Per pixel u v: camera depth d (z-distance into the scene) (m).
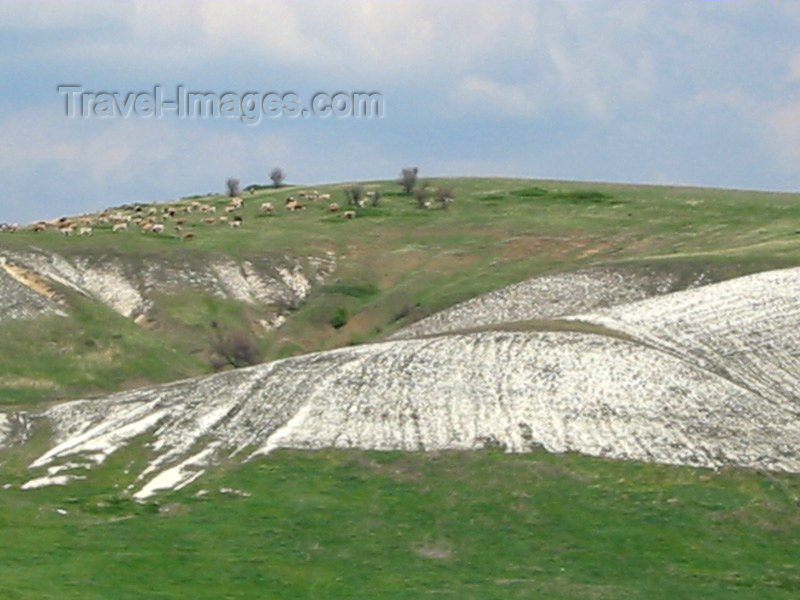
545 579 110.75
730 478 129.75
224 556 114.06
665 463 132.25
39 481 133.75
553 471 130.75
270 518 122.94
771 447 135.88
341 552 116.00
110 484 133.25
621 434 137.62
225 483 131.38
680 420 140.38
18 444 145.25
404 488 128.62
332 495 127.75
